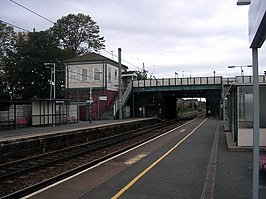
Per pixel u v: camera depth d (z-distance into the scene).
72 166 12.16
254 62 4.98
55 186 8.01
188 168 10.13
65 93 53.59
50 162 12.39
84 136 22.00
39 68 58.56
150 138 20.44
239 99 14.28
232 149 13.81
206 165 10.59
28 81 58.75
